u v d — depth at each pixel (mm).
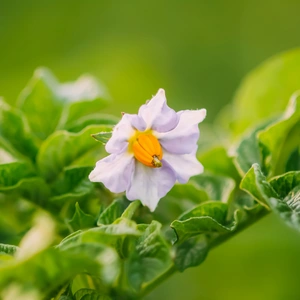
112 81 481
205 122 488
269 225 332
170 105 439
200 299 334
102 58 498
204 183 257
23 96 273
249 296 337
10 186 239
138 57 506
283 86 306
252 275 334
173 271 227
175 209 251
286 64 304
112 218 224
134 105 445
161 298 318
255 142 249
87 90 276
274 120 257
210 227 218
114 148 223
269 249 332
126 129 227
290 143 245
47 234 243
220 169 257
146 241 206
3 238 264
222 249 333
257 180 210
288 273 332
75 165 248
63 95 274
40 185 240
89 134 241
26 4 537
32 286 193
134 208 226
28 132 255
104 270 190
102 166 226
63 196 236
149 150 228
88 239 199
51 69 507
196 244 229
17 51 527
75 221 226
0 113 255
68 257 190
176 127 233
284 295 333
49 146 242
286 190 217
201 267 334
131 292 220
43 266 191
